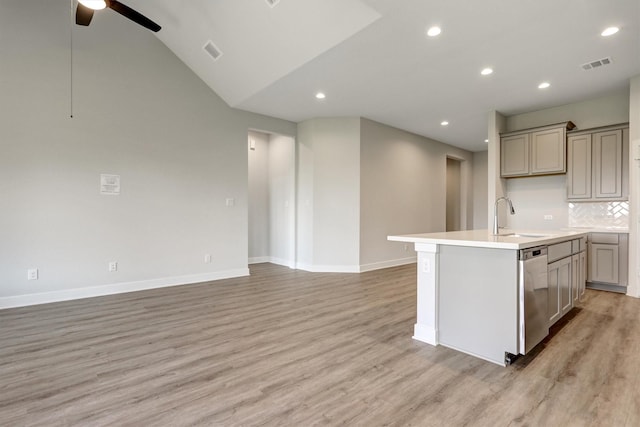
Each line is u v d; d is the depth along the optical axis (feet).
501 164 16.97
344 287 14.62
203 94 15.66
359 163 18.15
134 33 13.66
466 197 27.07
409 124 19.57
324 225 18.35
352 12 9.27
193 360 7.45
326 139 18.25
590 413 5.46
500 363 7.25
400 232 20.74
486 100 15.42
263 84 13.76
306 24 10.37
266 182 22.11
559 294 9.18
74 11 12.18
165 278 14.57
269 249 22.12
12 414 5.42
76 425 5.16
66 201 12.16
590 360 7.43
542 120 16.48
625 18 9.09
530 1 8.41
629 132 12.96
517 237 8.52
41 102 11.64
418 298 8.73
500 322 7.23
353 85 13.69
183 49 14.28
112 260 13.20
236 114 16.80
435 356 7.67
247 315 10.69
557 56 11.20
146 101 13.98
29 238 11.48
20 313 10.69
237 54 12.99
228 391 6.17
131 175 13.61
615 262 13.29
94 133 12.72
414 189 21.77
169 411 5.54
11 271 11.21
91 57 12.64
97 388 6.25
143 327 9.56
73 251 12.33
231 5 11.16
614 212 14.44
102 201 12.92
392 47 10.62
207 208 15.81
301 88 13.99
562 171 15.01
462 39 10.16
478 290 7.59
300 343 8.44
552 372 6.88
